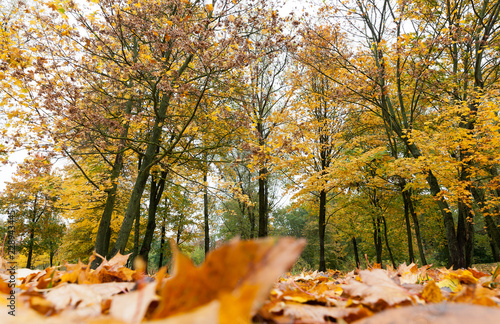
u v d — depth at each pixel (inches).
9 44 214.2
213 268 15.6
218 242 887.1
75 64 228.8
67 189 313.7
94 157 347.9
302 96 485.1
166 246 649.6
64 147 222.8
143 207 570.6
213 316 12.8
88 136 239.1
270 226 875.4
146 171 280.2
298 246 13.4
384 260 823.7
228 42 203.6
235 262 15.3
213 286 15.8
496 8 310.5
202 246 934.4
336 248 1029.2
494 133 251.3
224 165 369.7
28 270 46.7
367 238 650.8
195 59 277.9
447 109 296.4
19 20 231.3
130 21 207.9
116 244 256.8
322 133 437.1
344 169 325.4
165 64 229.5
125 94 291.3
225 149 341.7
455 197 275.4
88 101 241.4
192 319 12.9
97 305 26.3
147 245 418.3
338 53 361.7
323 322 22.6
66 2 192.9
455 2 335.9
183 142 330.6
